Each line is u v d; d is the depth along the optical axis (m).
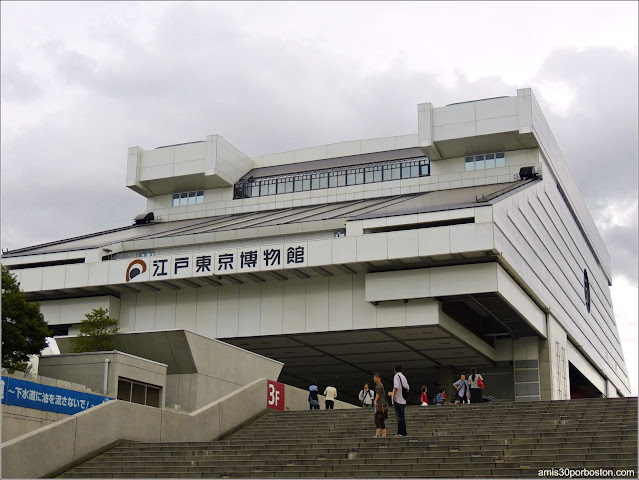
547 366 55.88
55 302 56.12
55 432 21.12
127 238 59.91
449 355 55.97
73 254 56.44
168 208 69.62
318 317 50.88
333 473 19.47
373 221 49.16
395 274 48.78
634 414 23.95
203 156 67.19
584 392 81.31
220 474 20.34
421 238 46.88
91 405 25.83
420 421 25.92
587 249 82.31
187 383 31.47
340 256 48.31
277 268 49.53
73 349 33.12
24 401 23.05
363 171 64.75
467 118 59.88
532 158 59.84
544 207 60.06
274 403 31.45
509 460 19.33
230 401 28.27
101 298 55.12
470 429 23.56
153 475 20.83
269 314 52.16
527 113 58.31
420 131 60.62
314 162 69.81
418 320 48.12
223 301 53.50
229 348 33.66
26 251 60.56
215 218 66.25
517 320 52.50
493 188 56.84
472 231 45.94
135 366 28.48
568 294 66.38
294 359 59.09
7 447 19.59
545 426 22.98
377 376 23.05
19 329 27.80
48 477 20.67
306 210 62.12
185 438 25.94
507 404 26.88
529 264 53.19
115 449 23.00
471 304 51.44
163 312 54.81
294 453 21.80
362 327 49.53
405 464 19.41
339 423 27.09
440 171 61.75
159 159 68.69
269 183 67.50
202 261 51.41
